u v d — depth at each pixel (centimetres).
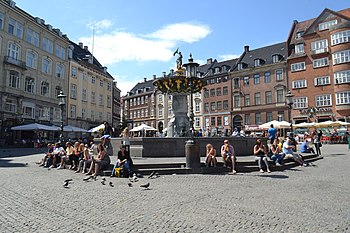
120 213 531
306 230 436
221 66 5806
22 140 3522
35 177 1002
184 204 593
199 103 5959
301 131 4272
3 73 3494
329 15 4334
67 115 4684
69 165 1284
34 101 3972
